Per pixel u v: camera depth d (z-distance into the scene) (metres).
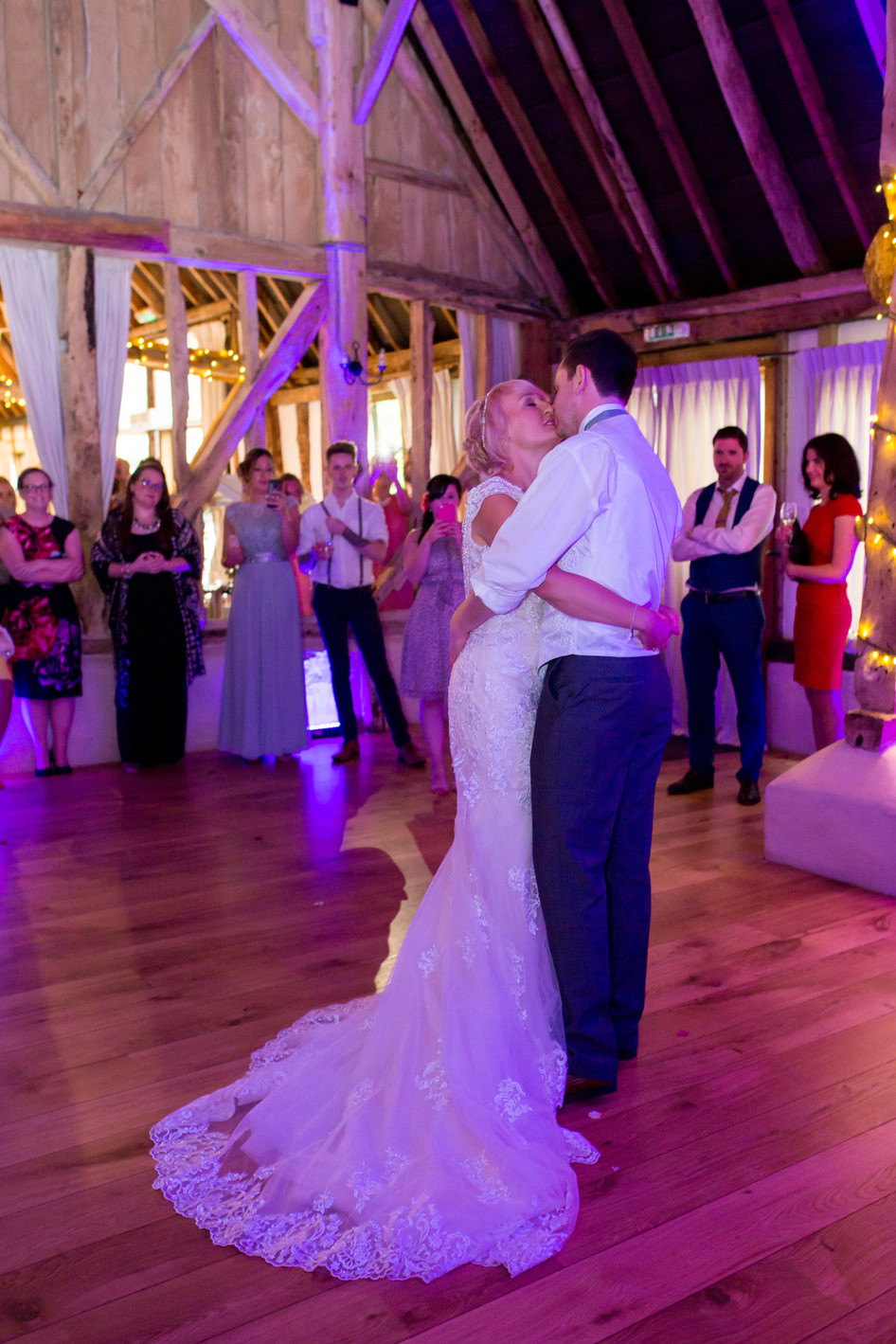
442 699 4.89
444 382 9.14
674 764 5.59
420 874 3.84
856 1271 1.76
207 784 5.22
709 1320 1.65
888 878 3.57
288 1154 2.06
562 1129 2.10
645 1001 2.78
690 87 5.48
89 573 5.68
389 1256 1.79
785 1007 2.74
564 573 2.07
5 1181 2.04
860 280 5.50
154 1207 1.97
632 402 6.73
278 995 2.85
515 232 7.09
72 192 5.43
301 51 6.07
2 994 2.89
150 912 3.50
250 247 5.96
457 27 6.09
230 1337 1.63
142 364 9.66
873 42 4.74
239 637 5.57
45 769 5.48
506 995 2.14
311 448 10.48
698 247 6.29
